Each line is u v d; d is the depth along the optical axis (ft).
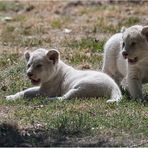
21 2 120.67
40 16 110.52
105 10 111.34
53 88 66.03
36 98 64.03
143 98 63.77
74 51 84.17
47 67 65.31
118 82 69.31
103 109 59.57
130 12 109.19
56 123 54.70
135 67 64.34
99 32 97.66
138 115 57.67
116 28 98.07
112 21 104.47
